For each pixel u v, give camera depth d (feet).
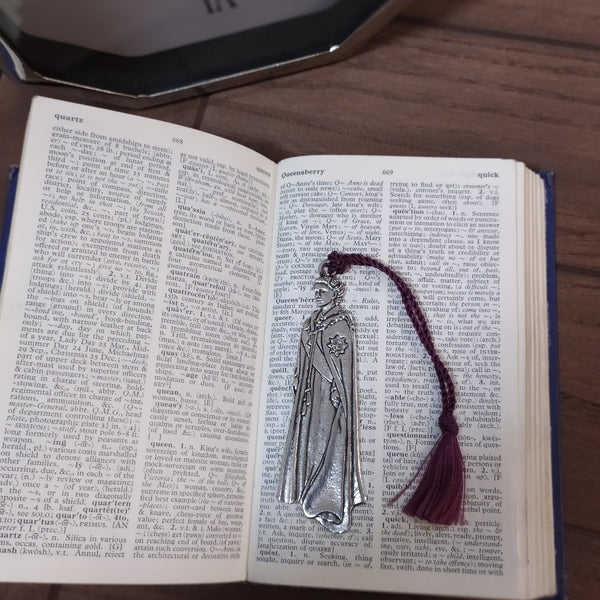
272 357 0.90
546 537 0.85
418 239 0.91
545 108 1.00
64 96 0.99
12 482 0.79
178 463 0.83
